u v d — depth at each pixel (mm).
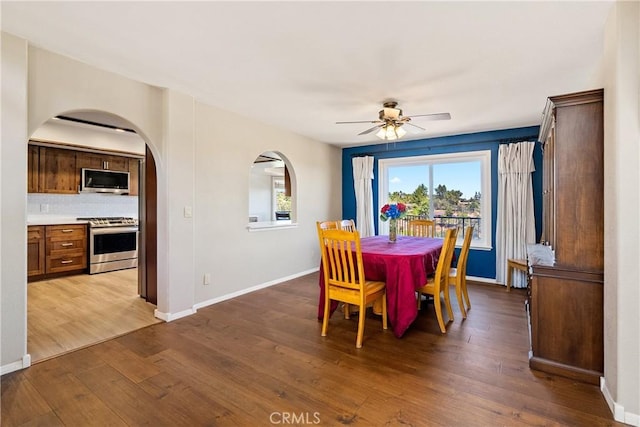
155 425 1695
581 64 2520
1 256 2158
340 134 5039
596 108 2078
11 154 2180
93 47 2336
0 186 2143
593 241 2100
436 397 1932
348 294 2773
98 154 5484
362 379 2135
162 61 2541
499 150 4559
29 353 2492
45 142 4660
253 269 4309
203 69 2686
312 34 2109
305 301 3854
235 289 4039
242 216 4121
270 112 3900
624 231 1693
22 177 2236
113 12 1888
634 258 1677
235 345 2654
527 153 4348
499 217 4555
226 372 2225
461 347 2613
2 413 1778
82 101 2615
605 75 1942
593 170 2096
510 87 3018
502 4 1769
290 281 4828
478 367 2287
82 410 1812
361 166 5793
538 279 2244
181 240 3303
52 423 1706
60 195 5305
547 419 1729
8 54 2150
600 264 2078
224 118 3832
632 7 1663
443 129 4605
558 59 2434
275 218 9797
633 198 1670
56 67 2471
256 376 2174
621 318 1706
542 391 1989
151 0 1766
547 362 2211
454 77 2785
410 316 2771
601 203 2074
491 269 4727
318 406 1852
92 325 3074
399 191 5586
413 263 2852
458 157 4996
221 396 1947
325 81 2902
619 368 1714
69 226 5031
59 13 1903
